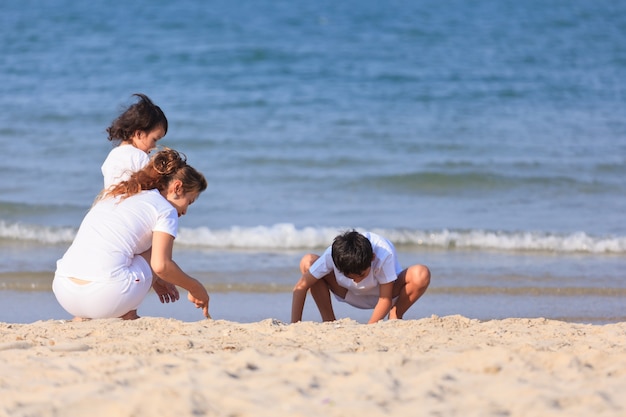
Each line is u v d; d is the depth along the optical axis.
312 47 39.22
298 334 7.09
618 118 26.03
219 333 7.17
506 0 60.38
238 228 14.80
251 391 5.20
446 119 25.92
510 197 17.69
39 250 13.86
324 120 25.53
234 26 46.28
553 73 33.91
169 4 56.84
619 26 47.31
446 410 4.86
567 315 10.52
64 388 5.29
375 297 8.85
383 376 5.51
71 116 25.34
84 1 57.56
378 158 21.00
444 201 17.42
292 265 13.10
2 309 10.68
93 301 7.63
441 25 47.59
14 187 17.89
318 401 5.02
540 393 5.12
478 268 12.96
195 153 21.47
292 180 18.98
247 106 27.38
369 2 60.22
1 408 4.93
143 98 8.46
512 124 25.17
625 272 12.72
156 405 4.91
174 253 13.72
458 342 6.79
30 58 35.41
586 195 17.72
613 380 5.46
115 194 8.00
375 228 14.92
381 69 34.22
